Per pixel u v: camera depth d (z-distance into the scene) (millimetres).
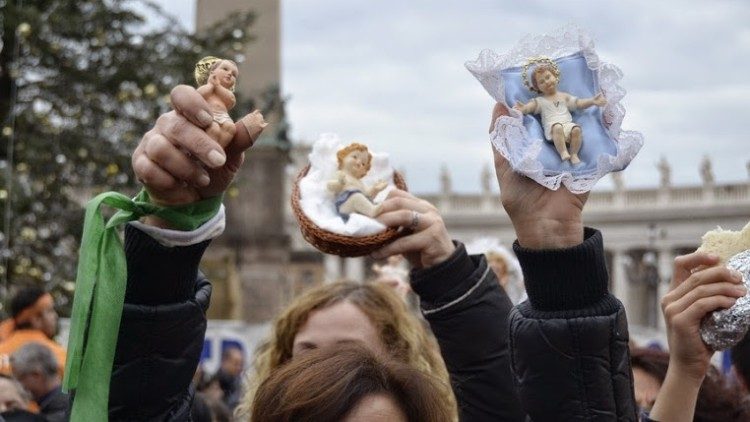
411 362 4598
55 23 20938
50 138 21000
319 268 52219
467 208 78812
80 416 2715
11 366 7875
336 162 4348
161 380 3018
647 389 5219
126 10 21500
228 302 28047
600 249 3051
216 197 2908
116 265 2801
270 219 28688
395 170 4418
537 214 3064
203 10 28125
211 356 16234
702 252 3473
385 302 4715
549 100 3092
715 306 3361
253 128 2781
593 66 3111
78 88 21469
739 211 74375
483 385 3857
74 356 2707
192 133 2709
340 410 2709
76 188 21609
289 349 4738
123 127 21750
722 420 4707
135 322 2967
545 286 3059
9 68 21359
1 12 20688
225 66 2822
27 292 9023
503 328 3875
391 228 4062
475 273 3908
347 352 2855
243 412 4809
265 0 28344
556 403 3057
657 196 76250
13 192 19672
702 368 3426
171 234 2910
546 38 3162
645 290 77125
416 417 2758
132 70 21328
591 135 3082
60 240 21344
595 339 3029
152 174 2760
